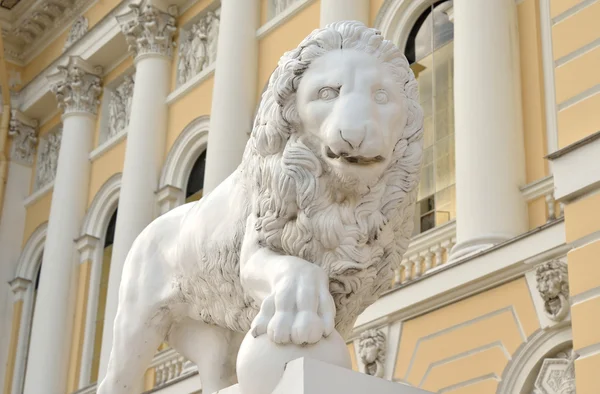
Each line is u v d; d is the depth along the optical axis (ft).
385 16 41.29
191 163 51.98
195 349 10.43
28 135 63.98
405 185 8.77
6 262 61.11
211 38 53.06
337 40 8.73
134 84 57.41
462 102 34.53
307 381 7.61
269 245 8.93
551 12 26.63
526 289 30.42
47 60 63.26
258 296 8.73
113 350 10.52
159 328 10.43
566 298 29.22
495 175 33.04
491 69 34.63
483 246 32.14
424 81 38.81
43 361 54.29
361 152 8.27
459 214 33.22
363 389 7.77
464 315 32.04
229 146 46.16
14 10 64.03
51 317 55.11
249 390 8.01
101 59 59.26
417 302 33.19
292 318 8.07
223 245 9.51
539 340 29.81
